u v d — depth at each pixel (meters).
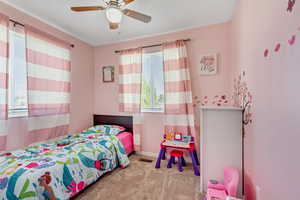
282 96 0.83
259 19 1.15
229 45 2.42
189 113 2.61
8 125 1.94
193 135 2.56
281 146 0.84
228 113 1.62
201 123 1.69
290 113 0.75
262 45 1.10
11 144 1.97
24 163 1.51
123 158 2.46
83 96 3.17
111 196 1.75
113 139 2.51
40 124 2.25
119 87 3.14
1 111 1.79
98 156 2.04
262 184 1.11
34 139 2.17
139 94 2.99
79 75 3.07
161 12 2.20
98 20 2.40
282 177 0.83
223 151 1.63
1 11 1.86
